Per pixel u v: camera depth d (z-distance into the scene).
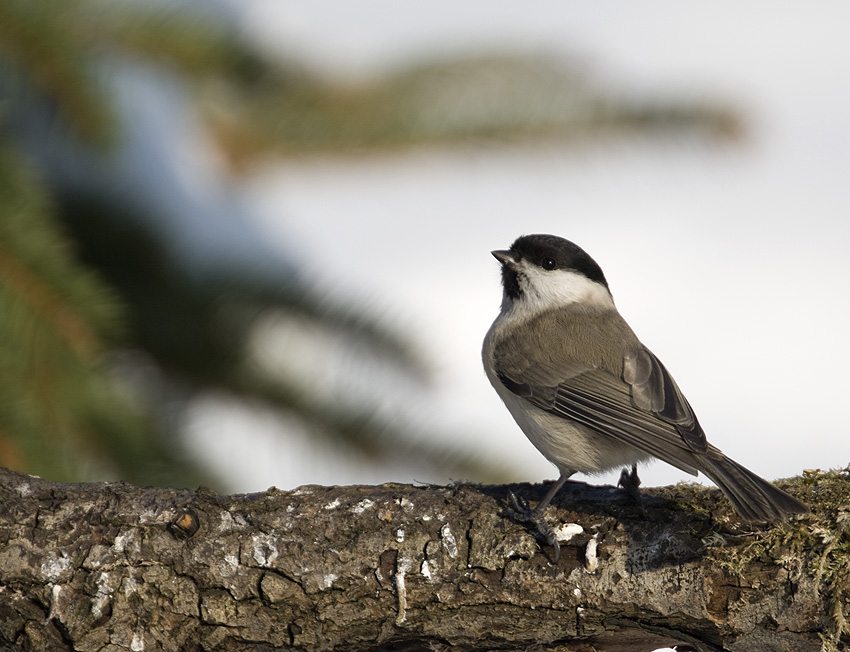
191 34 10.25
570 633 7.07
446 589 7.01
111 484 7.40
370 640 7.13
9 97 9.33
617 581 6.89
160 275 11.34
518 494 7.34
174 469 10.13
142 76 10.88
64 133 9.37
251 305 11.50
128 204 11.17
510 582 6.97
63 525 7.10
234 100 11.30
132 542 7.05
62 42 8.80
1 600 6.96
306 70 11.46
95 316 8.48
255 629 7.05
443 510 7.25
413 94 11.50
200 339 11.33
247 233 11.84
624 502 7.21
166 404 11.16
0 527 7.07
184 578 7.02
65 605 6.94
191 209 11.62
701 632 6.87
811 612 6.59
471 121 11.62
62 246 8.67
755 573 6.71
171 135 11.41
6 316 8.27
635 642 7.17
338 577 7.02
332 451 11.56
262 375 11.42
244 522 7.17
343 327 11.52
